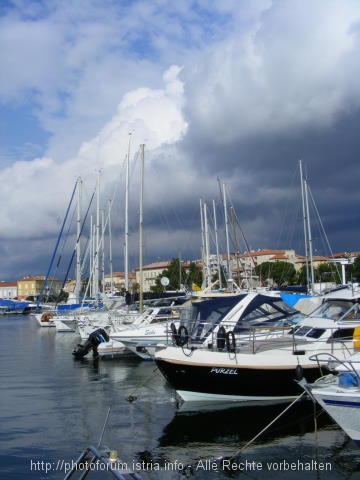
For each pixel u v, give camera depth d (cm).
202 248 5631
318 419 1365
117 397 1719
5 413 1520
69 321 4869
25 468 1069
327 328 1528
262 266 10962
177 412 1466
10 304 12256
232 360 1462
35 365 2570
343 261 2969
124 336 2508
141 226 3419
